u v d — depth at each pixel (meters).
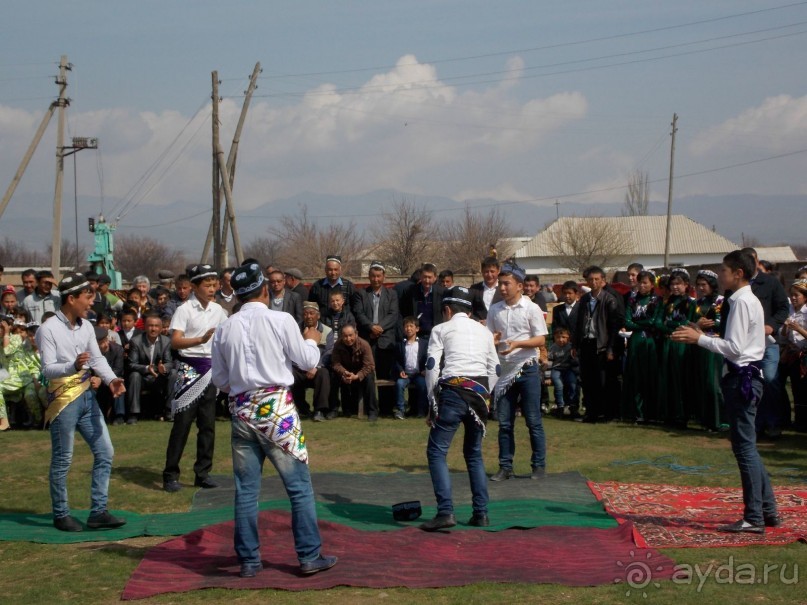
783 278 18.36
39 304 12.95
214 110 25.56
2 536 6.36
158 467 8.86
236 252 25.53
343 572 5.33
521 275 11.09
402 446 10.02
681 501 7.14
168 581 5.28
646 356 11.45
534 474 8.20
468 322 6.71
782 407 10.70
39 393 11.77
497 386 8.18
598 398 11.69
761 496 6.17
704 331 10.76
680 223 69.44
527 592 4.98
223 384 5.53
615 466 8.72
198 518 6.81
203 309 7.75
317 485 8.00
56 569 5.62
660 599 4.84
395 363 12.57
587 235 58.38
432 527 6.27
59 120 27.53
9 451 9.95
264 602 4.93
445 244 53.59
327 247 55.22
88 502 7.50
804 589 5.01
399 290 12.96
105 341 11.67
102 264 24.73
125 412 11.91
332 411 12.34
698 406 10.88
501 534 6.20
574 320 12.22
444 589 5.07
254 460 5.39
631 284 12.64
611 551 5.71
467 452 6.54
